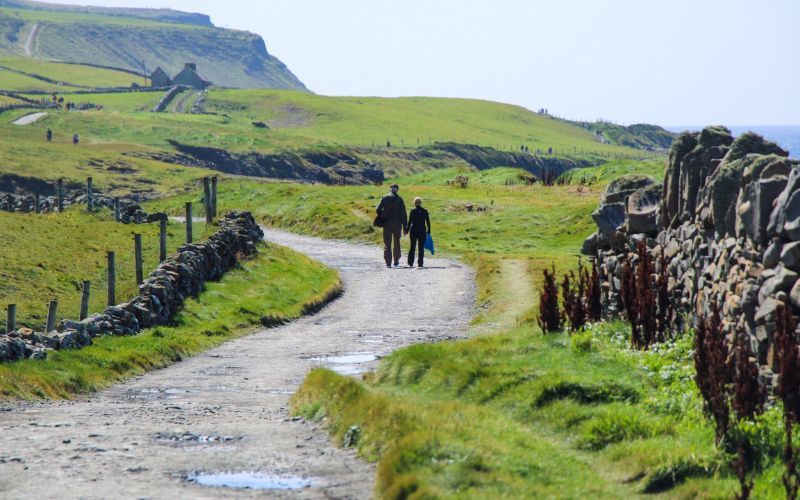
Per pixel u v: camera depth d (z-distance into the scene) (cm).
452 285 5041
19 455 1656
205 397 2534
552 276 2639
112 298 3931
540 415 1816
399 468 1352
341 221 8012
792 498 1224
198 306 4300
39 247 5384
